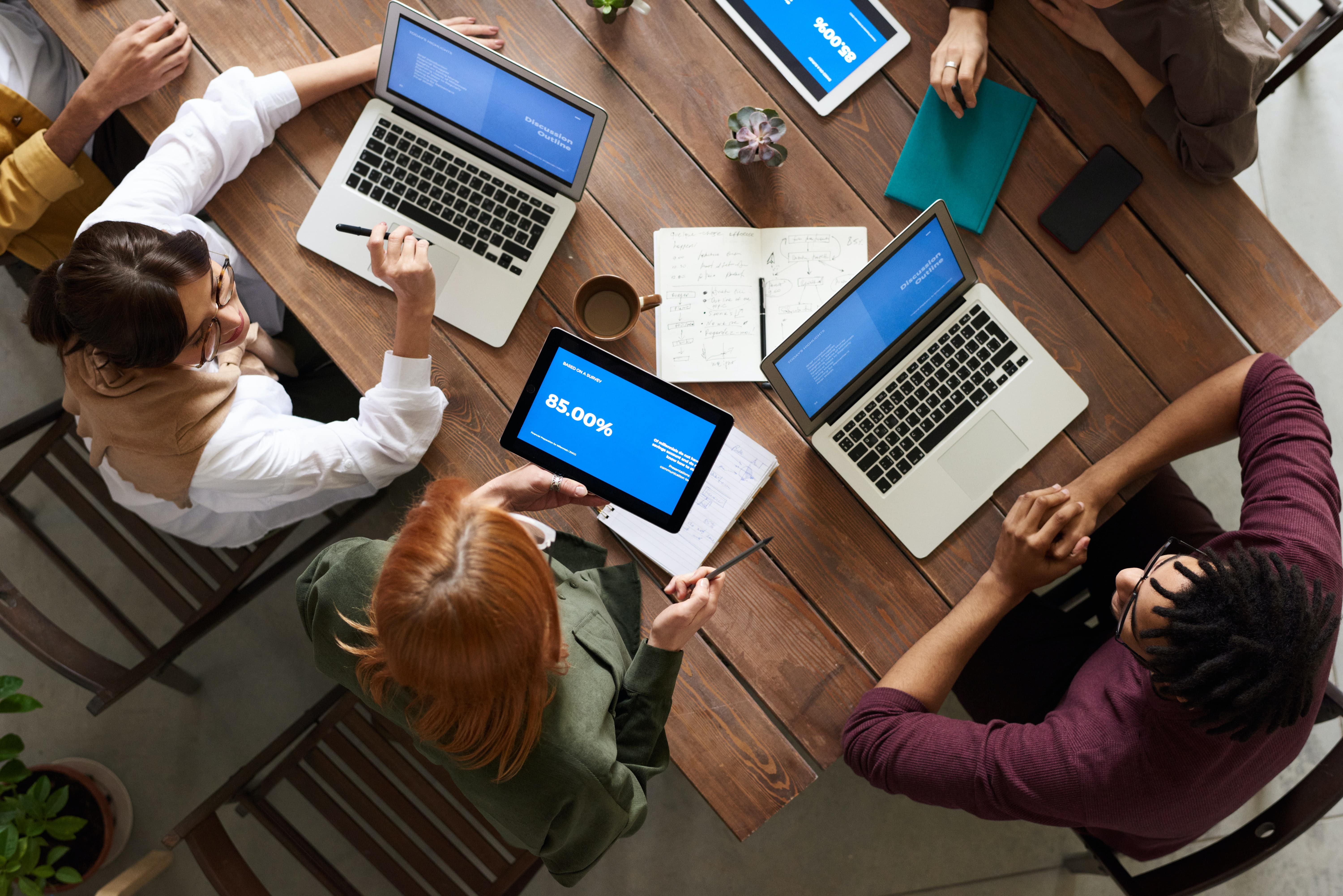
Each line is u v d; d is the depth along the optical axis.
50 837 1.78
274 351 1.53
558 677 0.89
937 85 1.32
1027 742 1.10
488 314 1.30
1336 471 2.06
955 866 1.97
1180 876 1.25
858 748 1.17
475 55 1.19
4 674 1.97
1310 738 1.94
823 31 1.37
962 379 1.30
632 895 1.98
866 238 1.34
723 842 1.99
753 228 1.34
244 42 1.35
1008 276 1.33
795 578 1.28
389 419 1.22
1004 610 1.24
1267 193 2.12
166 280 1.06
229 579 1.54
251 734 2.02
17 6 1.50
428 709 0.85
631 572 1.25
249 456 1.20
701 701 1.25
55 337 1.12
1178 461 2.06
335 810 1.45
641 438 1.11
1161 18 1.18
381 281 1.31
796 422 1.24
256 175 1.33
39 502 2.05
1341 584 1.10
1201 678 0.92
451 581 0.71
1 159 1.39
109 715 2.01
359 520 1.97
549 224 1.31
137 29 1.30
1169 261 1.33
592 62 1.36
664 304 1.31
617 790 0.92
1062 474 1.29
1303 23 1.60
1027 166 1.35
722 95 1.37
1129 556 1.53
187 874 1.96
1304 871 1.93
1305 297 1.32
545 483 1.13
